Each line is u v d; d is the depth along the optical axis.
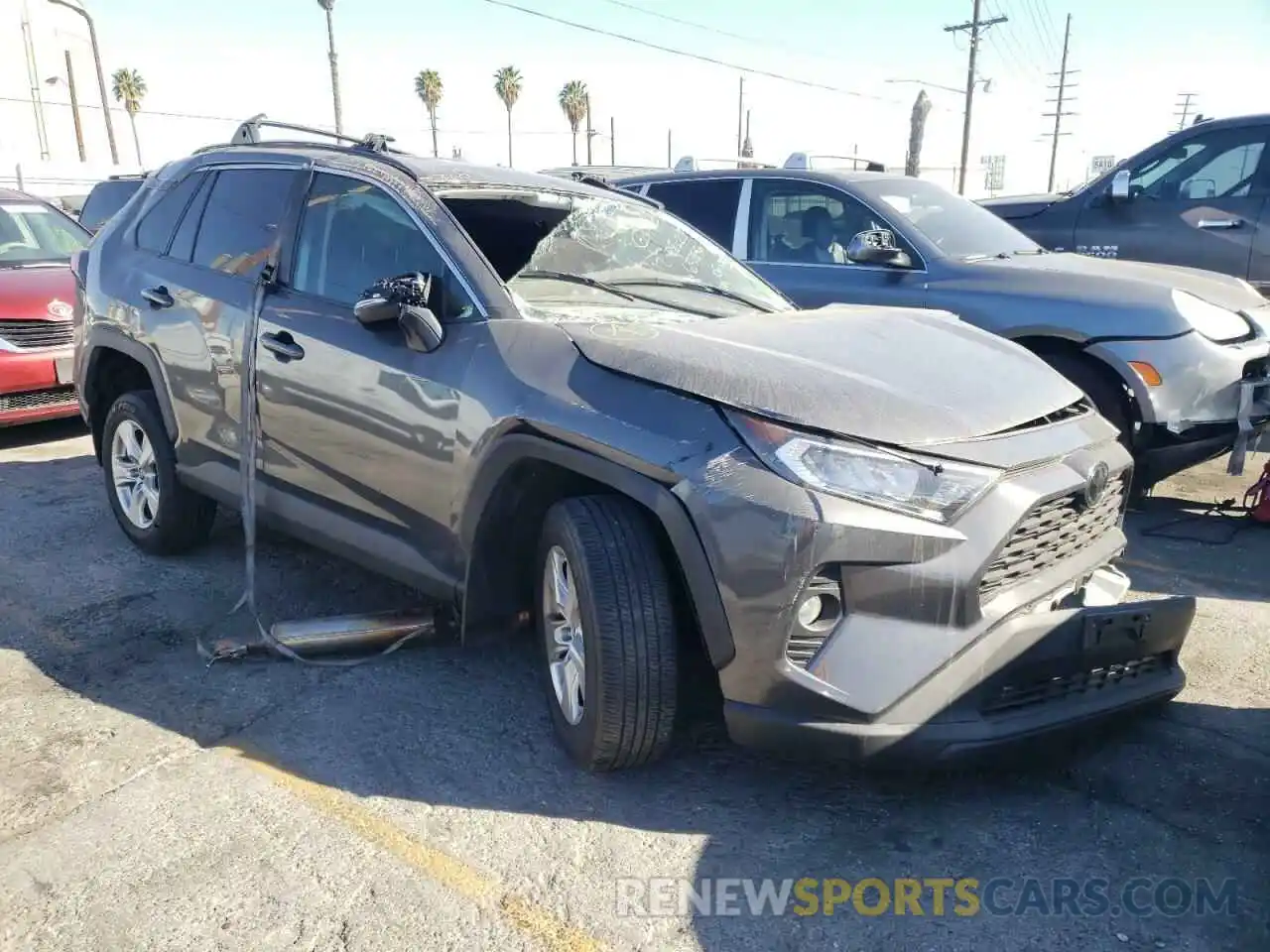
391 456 3.51
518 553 3.36
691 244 4.44
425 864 2.69
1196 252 7.18
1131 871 2.67
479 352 3.28
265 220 4.25
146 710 3.51
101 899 2.55
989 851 2.75
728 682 2.71
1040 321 5.41
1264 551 5.02
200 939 2.42
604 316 3.58
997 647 2.70
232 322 4.16
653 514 2.94
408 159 4.05
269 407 3.99
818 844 2.79
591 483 3.20
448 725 3.43
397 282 3.41
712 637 2.70
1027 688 2.81
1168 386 5.12
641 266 4.10
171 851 2.75
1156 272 5.85
